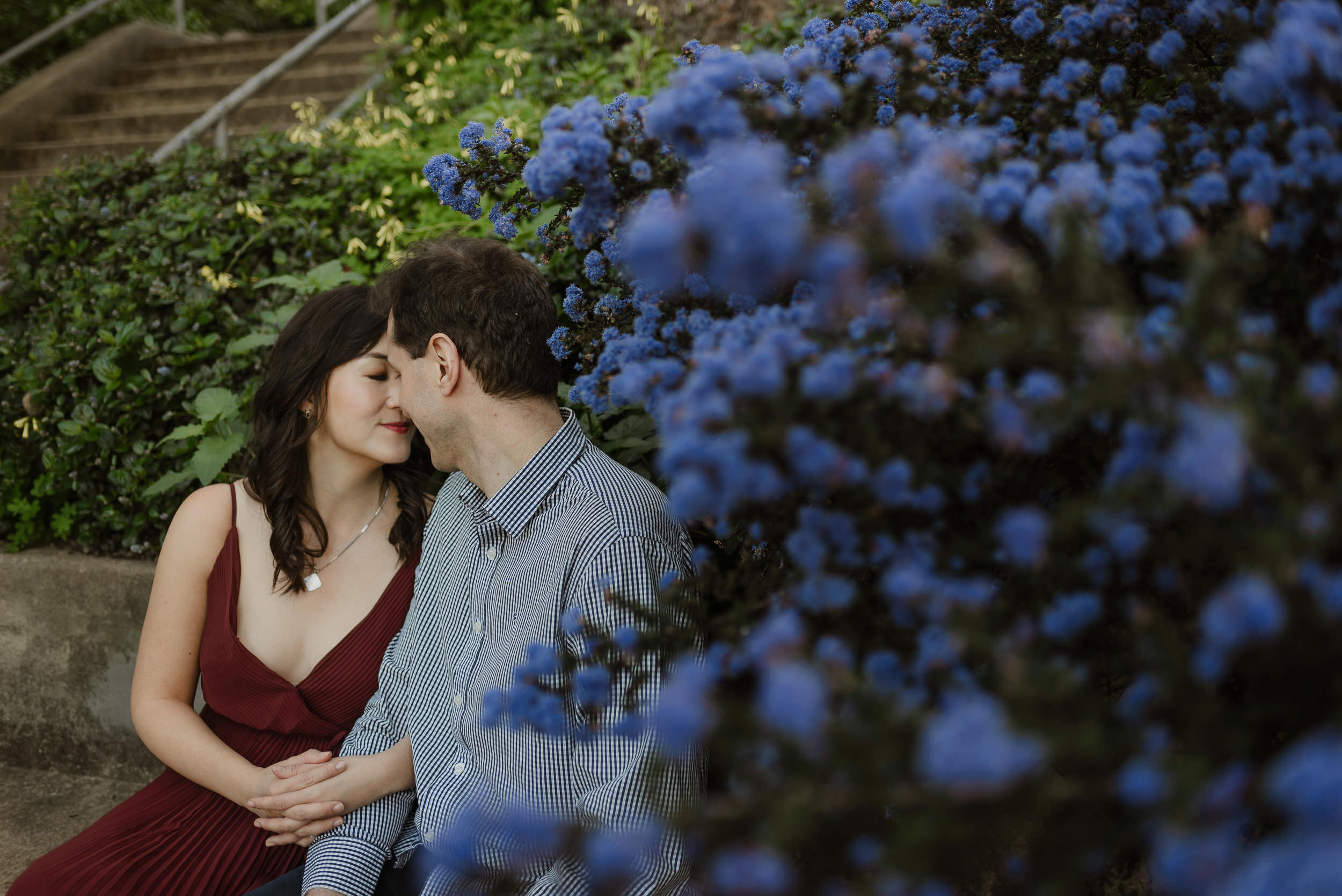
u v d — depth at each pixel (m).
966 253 0.71
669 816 0.57
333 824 1.54
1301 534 0.49
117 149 5.67
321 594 1.79
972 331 0.61
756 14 4.01
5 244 3.45
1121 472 0.55
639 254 0.57
